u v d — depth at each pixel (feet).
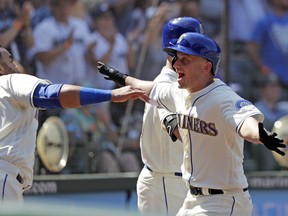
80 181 87.51
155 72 100.53
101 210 19.40
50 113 87.25
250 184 97.55
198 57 43.65
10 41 86.99
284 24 111.04
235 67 105.19
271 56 108.58
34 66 89.45
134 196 92.32
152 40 100.42
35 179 83.92
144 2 100.83
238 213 44.52
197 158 44.50
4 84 46.70
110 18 98.02
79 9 95.40
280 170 102.01
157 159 58.08
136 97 44.83
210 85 44.09
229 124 41.70
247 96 105.81
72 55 93.81
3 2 86.53
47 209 19.11
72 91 44.55
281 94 108.68
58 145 86.89
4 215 18.98
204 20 102.94
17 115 46.44
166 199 58.39
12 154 45.98
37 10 90.38
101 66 51.19
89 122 92.07
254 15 107.34
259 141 39.14
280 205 99.04
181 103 45.65
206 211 44.09
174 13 101.40
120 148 94.68
